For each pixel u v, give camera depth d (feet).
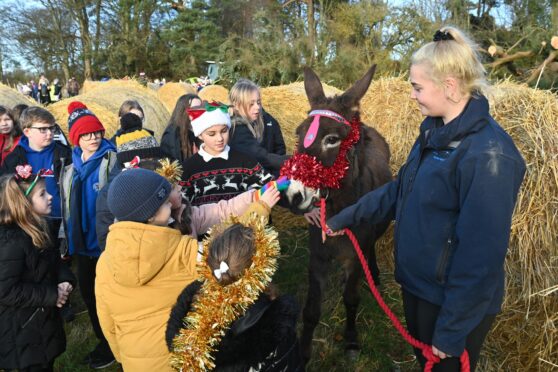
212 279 5.63
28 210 8.29
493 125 5.83
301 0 65.00
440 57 5.70
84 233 10.77
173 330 5.87
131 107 15.30
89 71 90.43
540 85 31.60
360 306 13.70
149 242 6.29
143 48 86.84
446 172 5.84
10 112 13.92
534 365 10.78
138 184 6.45
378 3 50.88
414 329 7.00
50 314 8.88
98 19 91.66
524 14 43.39
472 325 5.74
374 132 14.28
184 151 12.91
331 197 9.84
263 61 48.37
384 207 7.57
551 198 11.22
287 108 24.09
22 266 8.27
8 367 8.63
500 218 5.44
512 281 11.51
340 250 10.28
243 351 5.43
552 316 10.55
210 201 9.82
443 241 6.07
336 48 49.55
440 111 6.04
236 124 12.64
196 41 78.64
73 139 10.77
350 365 11.25
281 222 20.21
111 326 7.27
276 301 5.85
